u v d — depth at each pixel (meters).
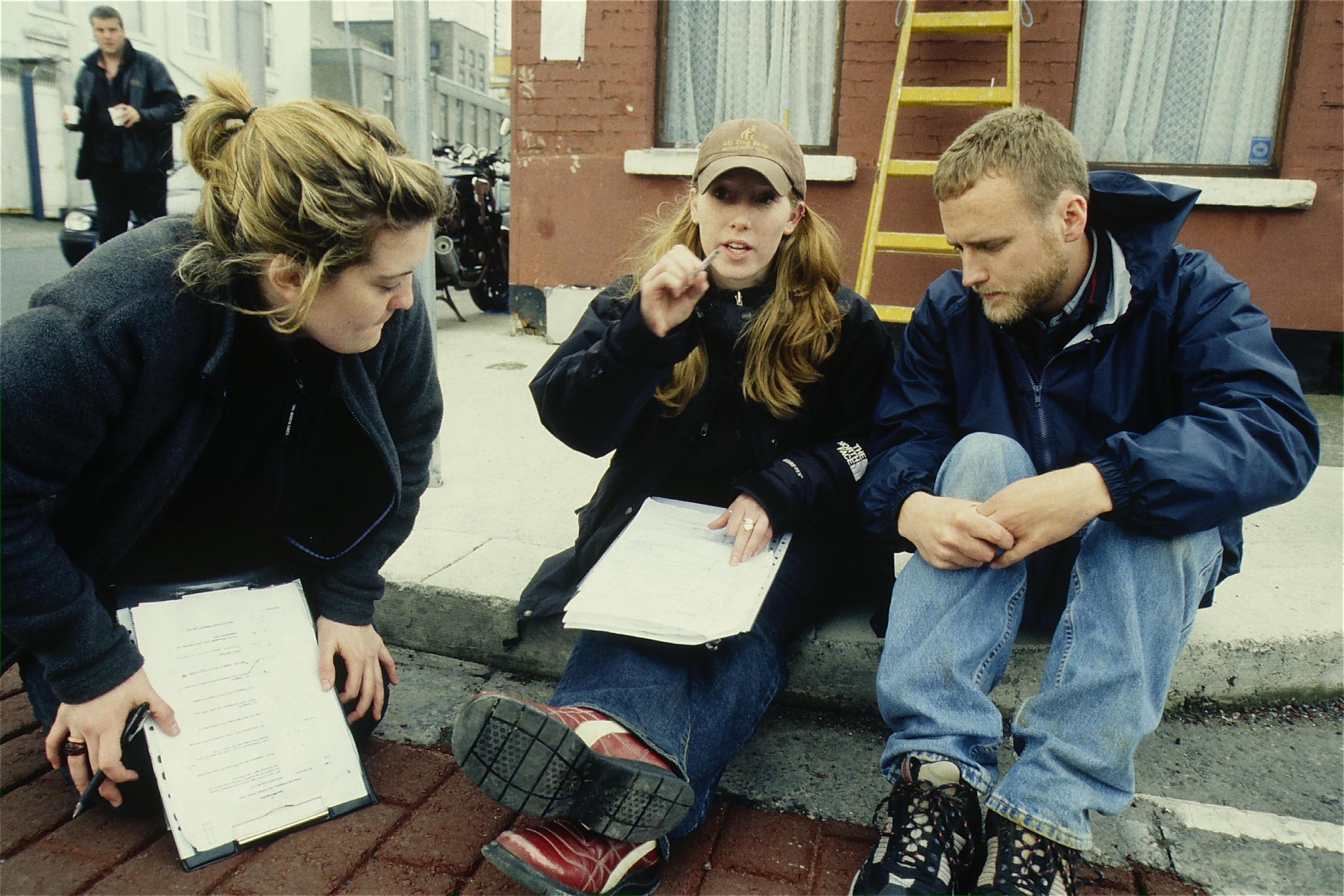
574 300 5.50
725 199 1.66
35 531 1.30
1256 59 4.60
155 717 1.45
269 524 1.67
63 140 19.09
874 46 4.73
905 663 1.48
